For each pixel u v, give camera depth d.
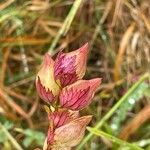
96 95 0.34
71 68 0.11
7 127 0.29
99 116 0.32
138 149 0.22
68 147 0.11
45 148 0.11
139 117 0.30
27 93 0.33
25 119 0.32
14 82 0.33
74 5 0.27
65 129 0.11
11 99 0.32
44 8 0.34
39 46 0.34
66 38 0.34
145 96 0.34
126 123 0.32
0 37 0.33
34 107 0.33
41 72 0.11
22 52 0.34
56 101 0.11
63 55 0.11
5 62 0.33
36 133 0.29
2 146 0.29
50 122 0.11
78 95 0.11
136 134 0.31
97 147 0.31
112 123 0.30
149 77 0.30
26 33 0.34
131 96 0.30
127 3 0.34
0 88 0.32
